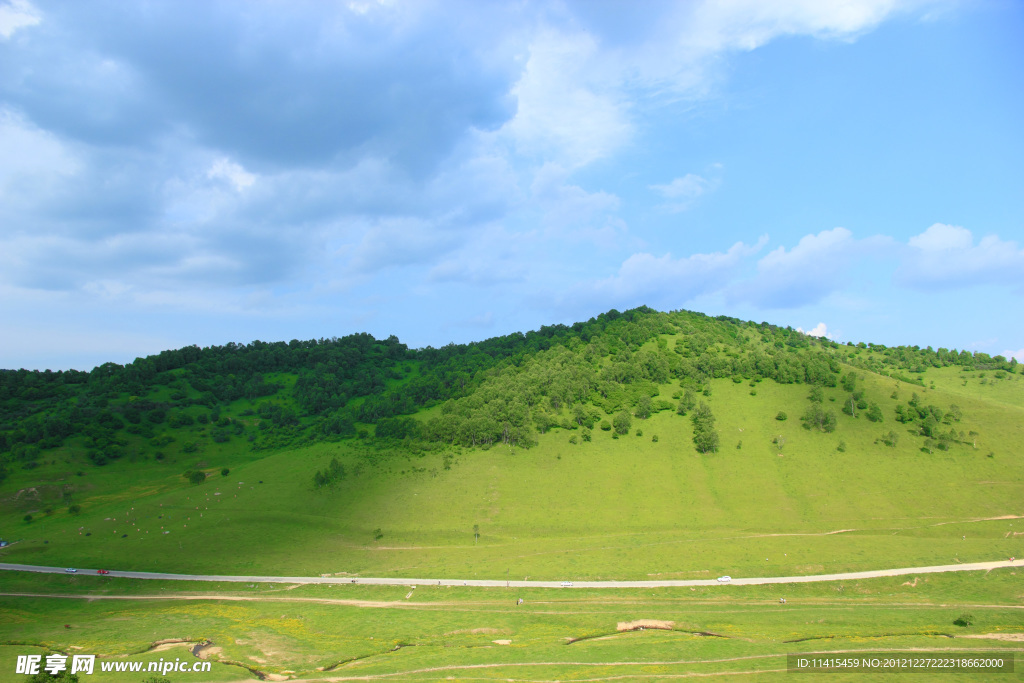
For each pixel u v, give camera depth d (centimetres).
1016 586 12000
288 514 17038
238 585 13088
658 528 16000
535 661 8881
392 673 8406
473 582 12950
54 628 10494
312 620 10988
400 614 11375
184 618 10906
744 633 10069
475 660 8969
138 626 10400
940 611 10888
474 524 16575
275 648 9500
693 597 12038
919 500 16150
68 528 16175
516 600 12056
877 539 14162
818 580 12475
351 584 13038
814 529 15275
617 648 9425
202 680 8081
